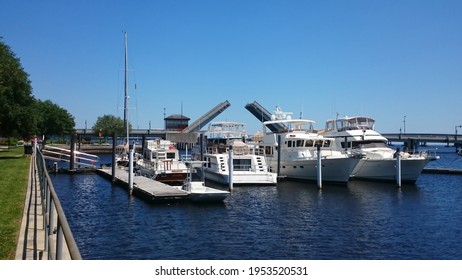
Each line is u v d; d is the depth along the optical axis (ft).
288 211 87.15
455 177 166.81
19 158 148.46
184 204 92.38
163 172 125.29
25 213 44.29
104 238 63.26
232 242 61.93
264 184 129.70
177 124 385.09
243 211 86.12
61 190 115.34
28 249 31.24
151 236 64.75
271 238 64.39
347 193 115.14
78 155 187.21
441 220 78.84
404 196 110.93
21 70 155.43
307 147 143.54
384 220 78.54
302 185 131.13
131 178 105.50
